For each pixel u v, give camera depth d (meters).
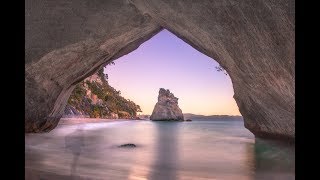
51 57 10.16
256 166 8.70
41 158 8.97
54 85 11.66
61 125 26.62
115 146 14.16
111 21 10.32
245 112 13.57
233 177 7.26
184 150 12.91
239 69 9.27
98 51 11.50
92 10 10.09
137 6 10.05
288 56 6.07
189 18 8.67
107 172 7.56
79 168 7.85
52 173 7.05
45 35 9.95
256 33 6.64
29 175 6.71
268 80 7.82
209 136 23.27
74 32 10.12
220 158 10.40
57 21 9.99
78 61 11.38
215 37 8.59
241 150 12.78
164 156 10.85
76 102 55.47
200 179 7.06
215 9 7.32
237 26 7.16
